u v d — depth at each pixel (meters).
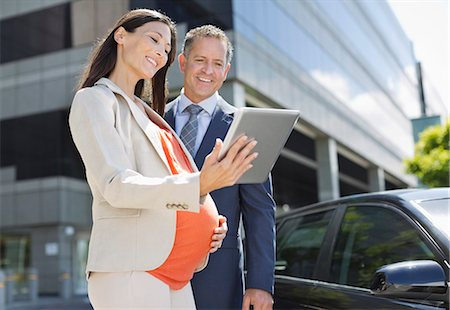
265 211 2.34
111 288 1.54
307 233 3.16
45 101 19.38
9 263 20.55
